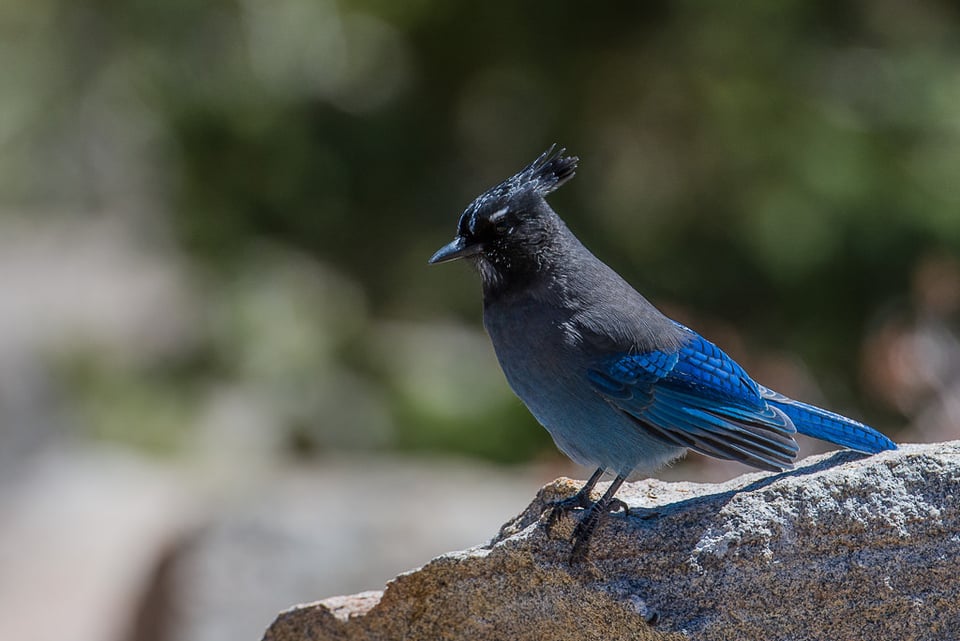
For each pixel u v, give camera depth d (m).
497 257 6.92
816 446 10.83
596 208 17.42
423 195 17.94
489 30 17.67
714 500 5.86
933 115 16.55
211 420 17.61
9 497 16.67
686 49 17.19
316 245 17.80
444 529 11.62
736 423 6.62
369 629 6.26
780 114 16.89
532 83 17.97
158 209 18.30
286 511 11.70
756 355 12.77
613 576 5.84
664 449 6.82
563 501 6.41
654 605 5.76
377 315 17.91
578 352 6.75
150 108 17.27
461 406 16.58
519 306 6.90
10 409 17.77
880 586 5.71
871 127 16.64
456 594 6.09
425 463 16.11
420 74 18.09
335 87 17.77
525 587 5.99
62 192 21.41
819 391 14.83
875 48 17.36
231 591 11.27
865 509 5.71
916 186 16.20
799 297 16.45
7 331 19.11
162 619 11.48
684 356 6.78
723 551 5.72
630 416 6.75
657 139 17.62
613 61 17.62
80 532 14.87
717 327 12.23
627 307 6.88
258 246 17.58
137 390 18.14
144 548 14.34
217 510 12.03
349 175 17.56
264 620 11.17
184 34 17.56
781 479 5.90
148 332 19.23
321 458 16.91
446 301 18.02
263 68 17.38
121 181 20.80
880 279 16.22
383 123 17.66
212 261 17.44
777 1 17.00
